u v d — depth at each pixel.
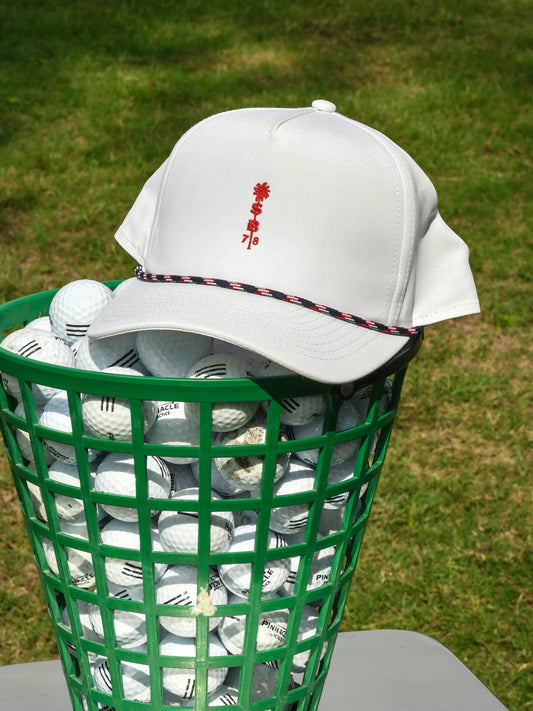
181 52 6.26
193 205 1.20
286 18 7.08
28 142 4.87
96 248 3.96
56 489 1.15
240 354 1.21
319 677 1.37
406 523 2.60
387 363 1.16
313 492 1.14
